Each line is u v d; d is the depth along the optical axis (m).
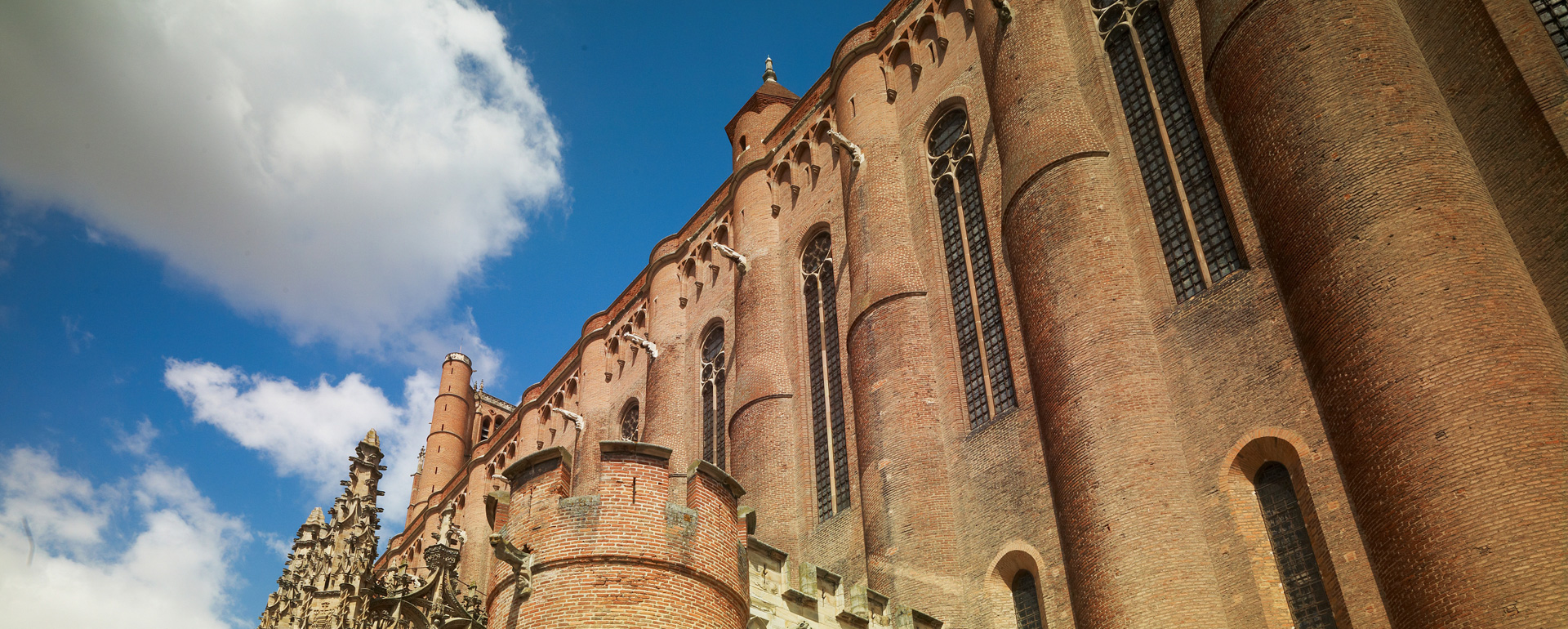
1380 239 19.31
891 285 32.69
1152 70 27.92
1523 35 19.58
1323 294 20.11
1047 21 30.83
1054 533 24.95
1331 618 19.52
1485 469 16.73
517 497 19.02
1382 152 19.89
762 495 35.72
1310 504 20.14
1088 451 23.58
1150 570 21.39
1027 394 27.39
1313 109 21.17
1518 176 19.09
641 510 18.11
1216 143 24.83
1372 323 18.95
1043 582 24.72
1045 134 28.56
